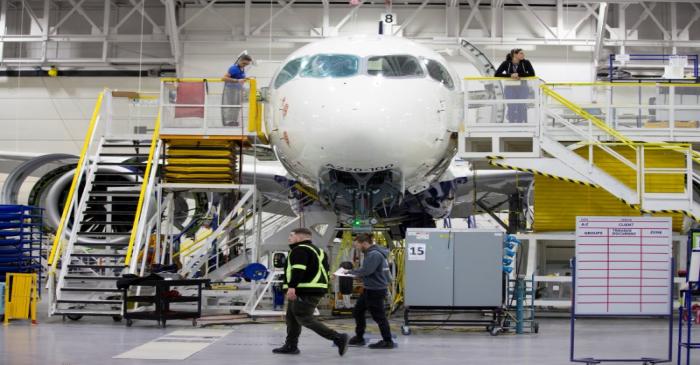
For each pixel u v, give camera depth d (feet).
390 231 53.72
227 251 52.29
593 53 88.58
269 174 53.16
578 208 51.01
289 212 64.54
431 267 39.37
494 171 54.34
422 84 42.22
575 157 45.19
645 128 48.70
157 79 91.81
